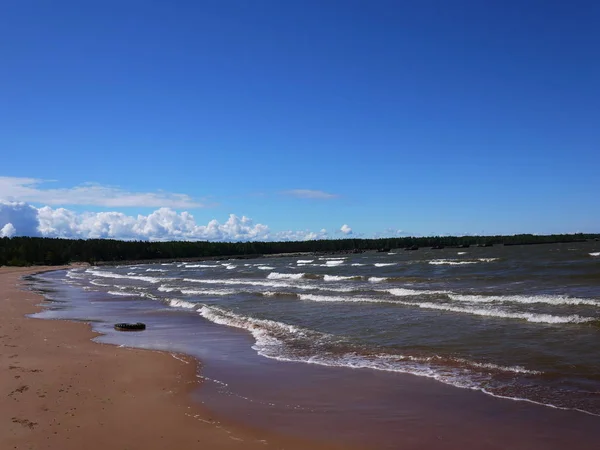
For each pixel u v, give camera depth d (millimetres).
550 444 6336
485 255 80438
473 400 8227
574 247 105750
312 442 6609
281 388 9344
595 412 7395
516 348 11891
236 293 29625
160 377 10172
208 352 12883
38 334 15641
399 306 20844
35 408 7934
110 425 7211
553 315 16094
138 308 23875
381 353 12117
